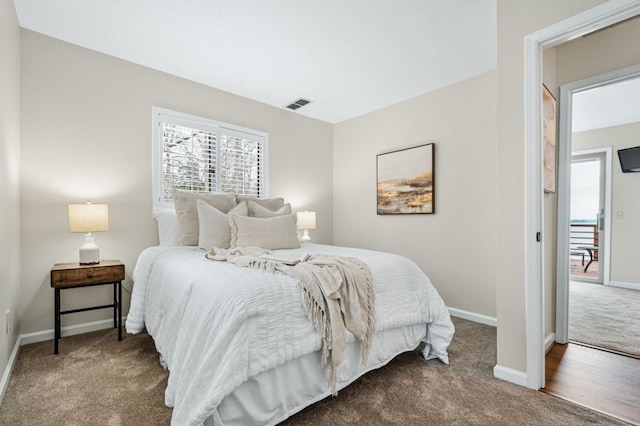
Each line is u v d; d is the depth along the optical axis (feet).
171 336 5.29
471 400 5.39
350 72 9.80
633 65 7.06
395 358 7.09
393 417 4.90
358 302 5.37
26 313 7.60
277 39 8.02
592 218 19.34
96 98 8.66
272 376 4.47
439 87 10.84
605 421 4.84
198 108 10.61
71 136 8.28
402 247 11.95
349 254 7.41
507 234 6.18
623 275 14.88
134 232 9.26
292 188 13.38
